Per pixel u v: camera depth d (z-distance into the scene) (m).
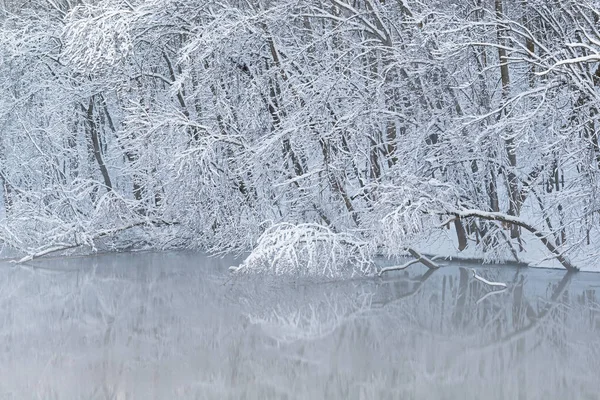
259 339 25.98
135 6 46.03
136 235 54.38
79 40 43.62
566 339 25.30
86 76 57.06
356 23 43.50
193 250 53.38
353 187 43.34
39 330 28.06
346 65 43.97
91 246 52.34
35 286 38.81
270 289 36.44
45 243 51.38
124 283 39.19
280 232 35.44
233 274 38.41
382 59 43.31
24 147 61.28
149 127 45.47
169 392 19.91
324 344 25.11
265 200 45.59
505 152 40.66
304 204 42.56
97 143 59.28
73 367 22.56
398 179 37.81
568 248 37.06
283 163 43.53
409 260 43.22
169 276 41.28
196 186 45.69
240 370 22.03
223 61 45.28
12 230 50.38
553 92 35.41
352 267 38.69
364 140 42.97
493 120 39.59
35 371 22.19
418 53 41.19
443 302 32.03
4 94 59.78
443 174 41.94
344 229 40.09
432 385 20.36
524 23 40.62
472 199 41.97
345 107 43.22
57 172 60.97
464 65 40.81
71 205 52.88
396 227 34.97
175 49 51.62
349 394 19.62
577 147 35.56
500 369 21.88
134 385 20.59
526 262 40.47
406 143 41.59
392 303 32.16
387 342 25.34
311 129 41.59
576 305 30.59
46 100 58.44
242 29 43.62
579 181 36.44
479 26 38.50
